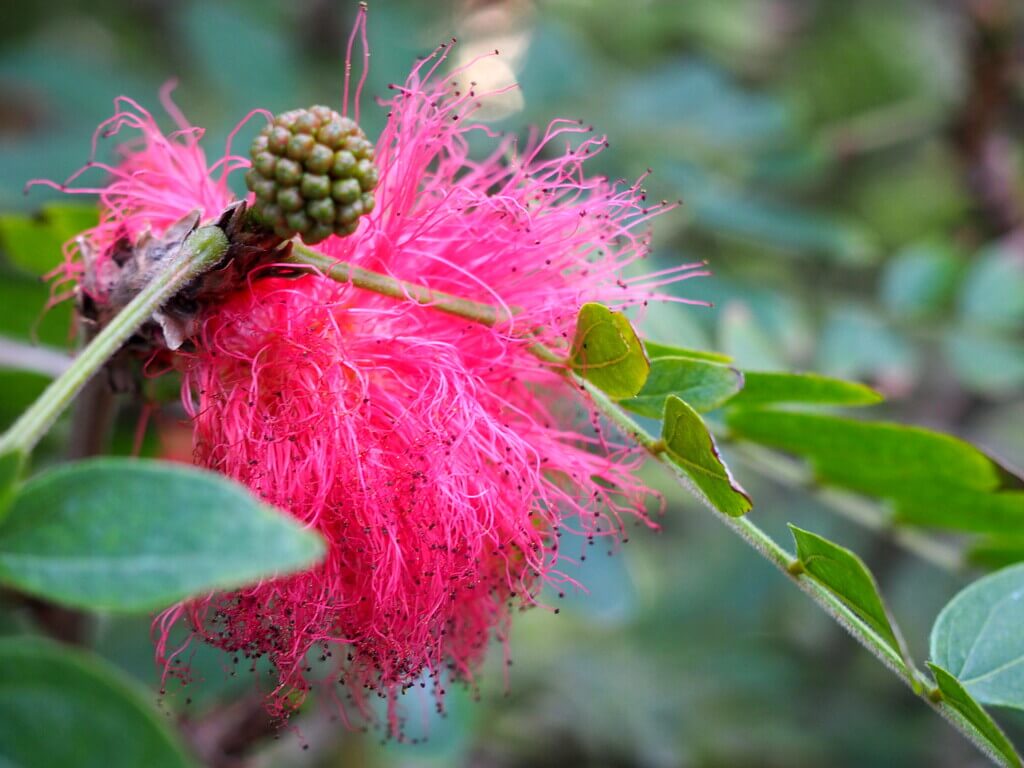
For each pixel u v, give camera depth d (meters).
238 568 0.08
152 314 0.12
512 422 0.13
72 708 0.08
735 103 0.23
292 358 0.12
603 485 0.14
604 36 0.32
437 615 0.12
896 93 0.33
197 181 0.14
